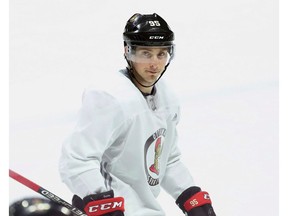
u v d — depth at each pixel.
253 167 9.41
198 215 8.65
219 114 9.30
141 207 8.42
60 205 8.07
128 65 8.32
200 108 9.25
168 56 8.34
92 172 7.90
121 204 7.98
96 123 7.97
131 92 8.10
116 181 8.28
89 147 7.96
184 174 8.79
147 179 8.40
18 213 8.12
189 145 9.28
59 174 8.25
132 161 8.24
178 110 8.59
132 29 8.08
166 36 8.04
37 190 8.16
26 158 8.66
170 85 8.62
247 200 9.38
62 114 8.70
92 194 7.88
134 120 8.07
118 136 8.12
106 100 8.01
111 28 8.91
